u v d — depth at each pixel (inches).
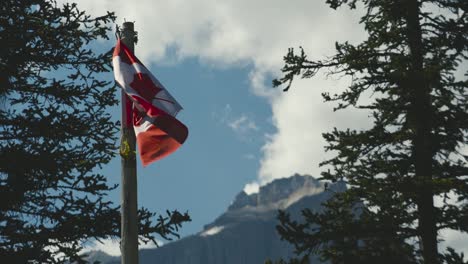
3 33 1033.5
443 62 1118.4
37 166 995.3
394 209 1046.4
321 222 1040.2
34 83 1069.1
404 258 1034.1
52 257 996.6
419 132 1095.6
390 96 1119.6
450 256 984.3
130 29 737.0
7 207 1004.6
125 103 717.3
